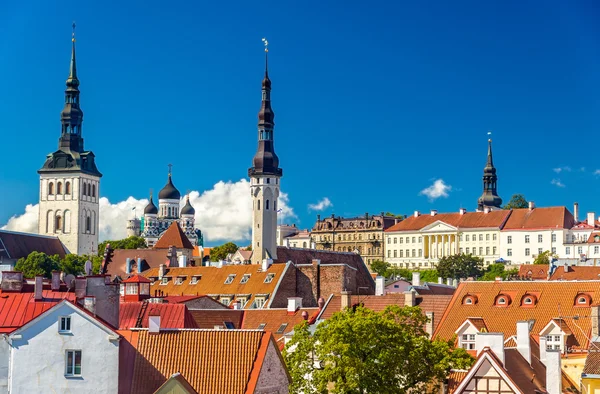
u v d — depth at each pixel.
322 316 155.25
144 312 121.19
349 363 103.81
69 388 93.12
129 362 95.50
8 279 106.75
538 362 101.31
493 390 88.69
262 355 95.38
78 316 94.00
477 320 127.62
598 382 99.44
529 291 141.25
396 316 116.88
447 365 104.12
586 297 136.75
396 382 105.81
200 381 94.12
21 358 93.12
